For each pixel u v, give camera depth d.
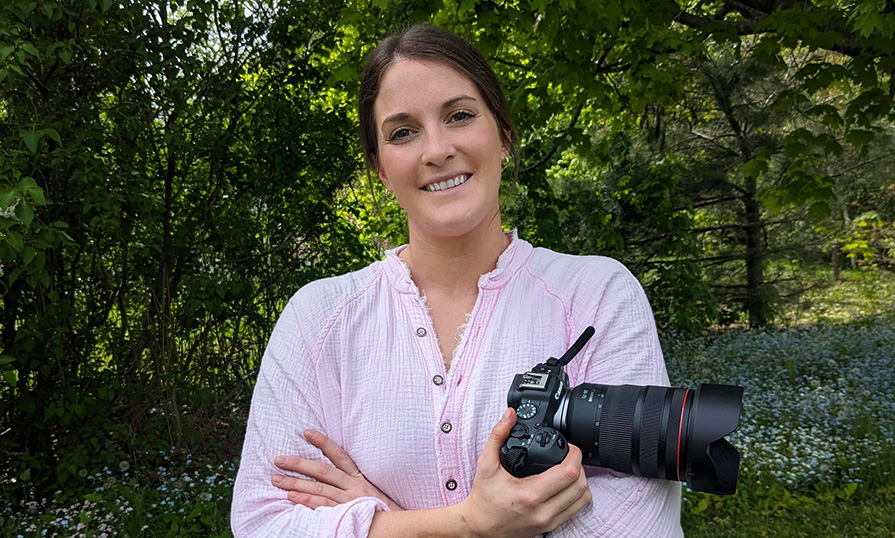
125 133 4.07
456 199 1.27
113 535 3.49
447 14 4.95
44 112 3.82
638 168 8.34
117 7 3.95
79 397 4.20
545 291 1.32
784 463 4.21
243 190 4.92
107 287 4.62
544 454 1.07
